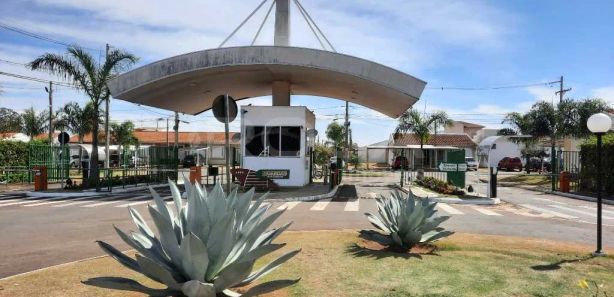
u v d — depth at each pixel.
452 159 23.73
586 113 33.62
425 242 8.57
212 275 4.37
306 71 21.16
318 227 11.49
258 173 22.72
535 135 36.03
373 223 8.55
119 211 14.27
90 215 13.40
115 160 46.12
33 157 26.58
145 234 4.84
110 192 20.23
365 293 5.64
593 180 22.91
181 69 20.02
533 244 8.97
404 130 40.75
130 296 5.45
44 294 5.55
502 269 6.86
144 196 18.92
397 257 7.56
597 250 8.20
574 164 27.62
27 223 11.96
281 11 23.48
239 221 4.67
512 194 23.30
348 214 14.05
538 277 6.46
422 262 7.21
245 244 4.58
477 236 9.96
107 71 21.89
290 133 23.44
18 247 8.95
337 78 21.66
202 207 4.43
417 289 5.80
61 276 6.40
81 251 8.58
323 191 21.00
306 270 6.67
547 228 11.91
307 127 24.69
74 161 45.66
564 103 35.31
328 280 6.17
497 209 16.33
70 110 28.28
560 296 5.64
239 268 4.04
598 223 8.27
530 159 50.06
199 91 26.00
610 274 6.72
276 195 19.12
